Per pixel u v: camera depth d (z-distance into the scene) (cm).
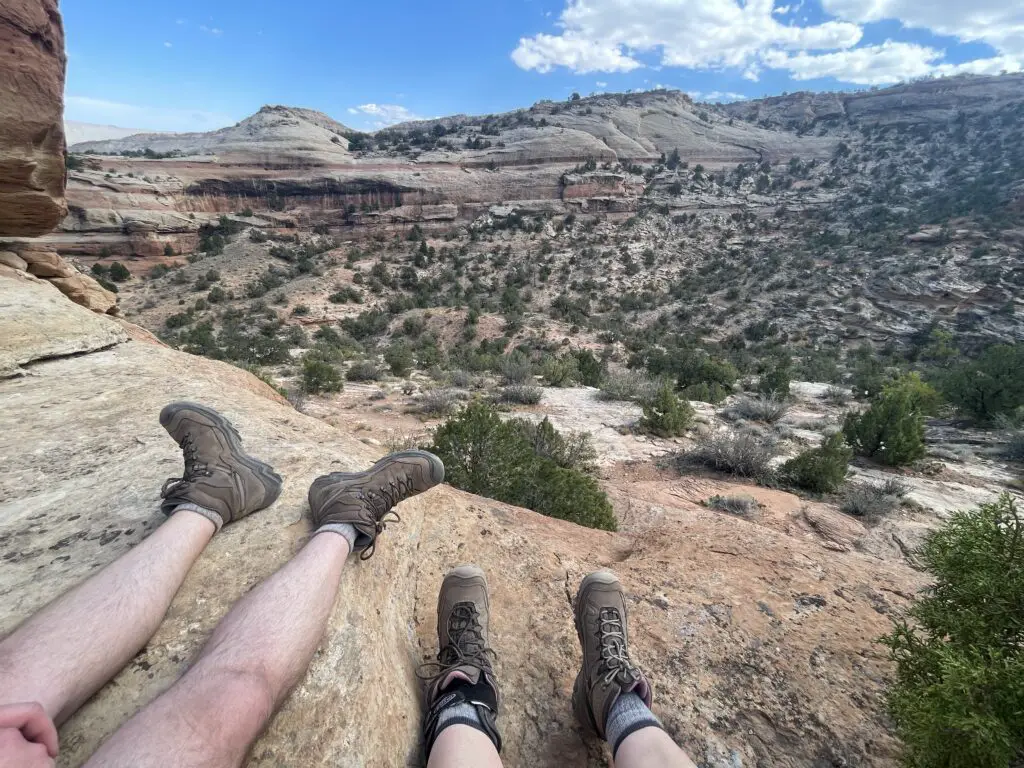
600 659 174
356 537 179
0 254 558
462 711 150
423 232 12425
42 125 483
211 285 7731
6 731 84
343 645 152
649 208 13200
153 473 230
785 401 2648
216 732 103
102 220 9119
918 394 2253
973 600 190
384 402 1836
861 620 253
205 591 157
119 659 120
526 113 19625
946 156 16250
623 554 336
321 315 6688
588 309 8475
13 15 440
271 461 251
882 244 9544
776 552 316
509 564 278
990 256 7969
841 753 184
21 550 175
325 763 123
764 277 9175
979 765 153
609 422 1708
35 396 336
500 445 655
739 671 216
